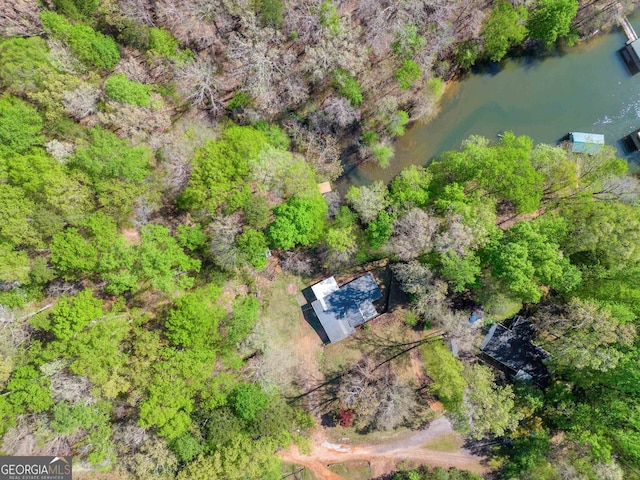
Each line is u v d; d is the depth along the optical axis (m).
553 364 42.53
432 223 39.81
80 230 39.81
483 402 39.25
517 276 37.34
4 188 36.41
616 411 39.38
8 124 36.16
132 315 40.22
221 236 40.62
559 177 42.28
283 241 41.12
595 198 43.88
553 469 41.97
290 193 42.09
